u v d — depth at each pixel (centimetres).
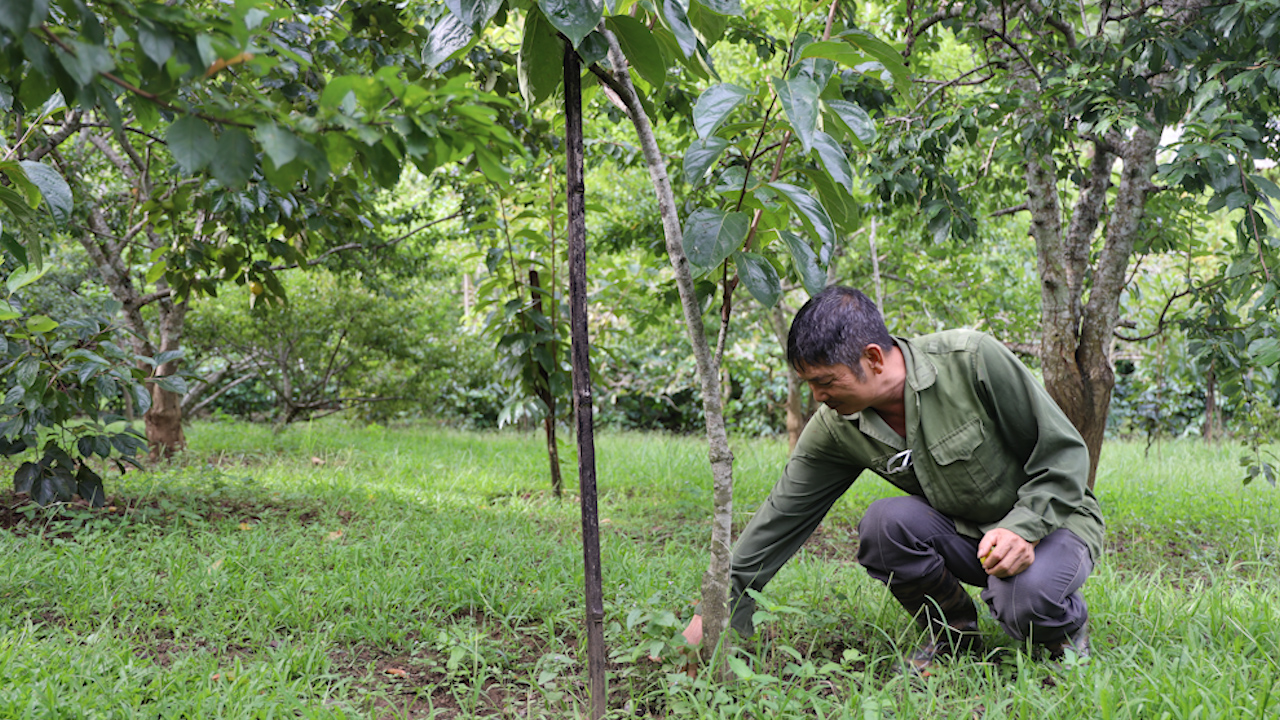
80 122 436
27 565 310
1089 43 371
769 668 240
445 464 717
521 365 551
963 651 265
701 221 182
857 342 226
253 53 108
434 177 725
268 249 449
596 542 204
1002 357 237
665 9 178
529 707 225
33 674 210
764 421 1193
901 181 406
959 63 795
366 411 1095
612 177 894
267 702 211
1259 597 299
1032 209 448
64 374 359
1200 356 443
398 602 304
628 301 658
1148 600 298
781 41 482
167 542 363
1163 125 374
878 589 321
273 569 333
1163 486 596
